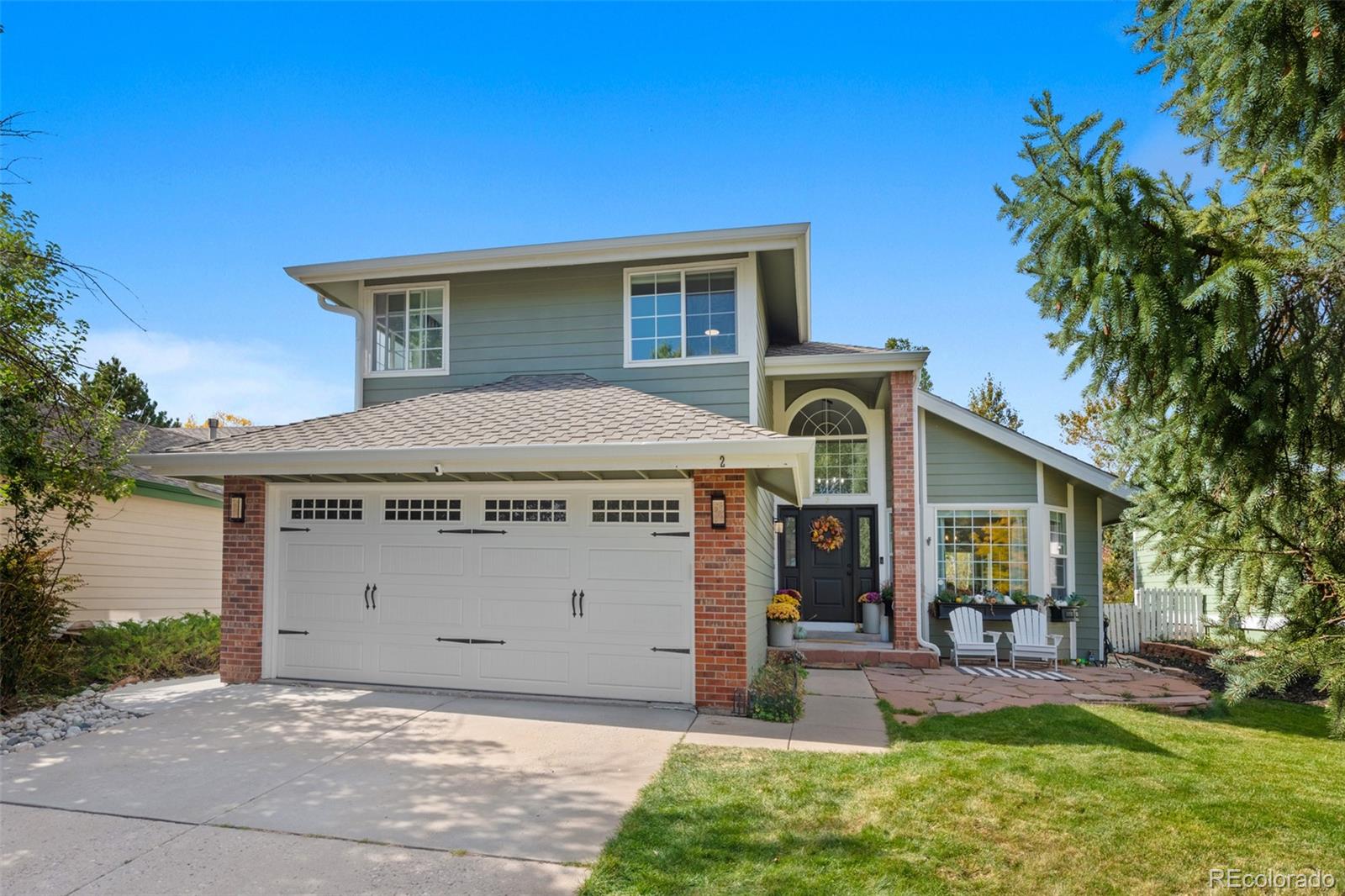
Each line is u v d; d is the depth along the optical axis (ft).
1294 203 13.58
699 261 36.32
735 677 26.40
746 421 35.04
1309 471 13.52
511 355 37.88
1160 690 32.40
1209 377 12.53
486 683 28.53
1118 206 12.26
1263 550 14.14
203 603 49.93
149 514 45.47
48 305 28.73
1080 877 13.79
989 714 26.94
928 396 45.24
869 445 47.14
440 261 37.32
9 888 13.08
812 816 16.46
